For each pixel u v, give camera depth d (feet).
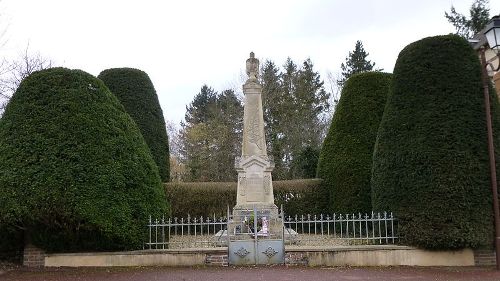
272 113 123.03
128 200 39.52
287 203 60.64
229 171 118.93
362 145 55.31
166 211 45.34
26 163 37.35
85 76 41.98
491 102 40.50
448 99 39.83
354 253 38.47
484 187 38.19
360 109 57.00
